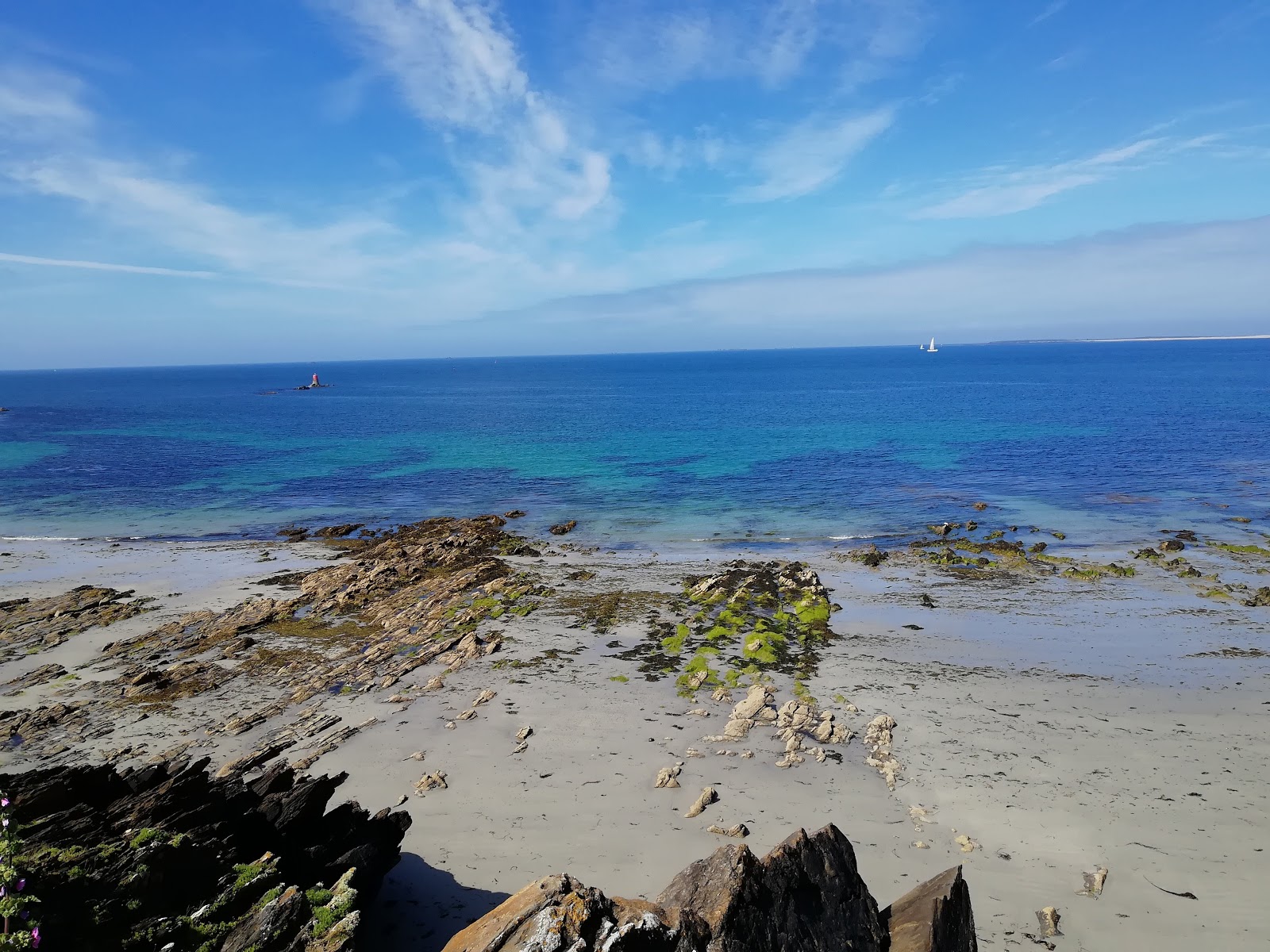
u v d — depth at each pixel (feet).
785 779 58.29
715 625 92.68
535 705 71.67
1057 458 211.20
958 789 56.70
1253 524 140.05
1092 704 70.95
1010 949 40.52
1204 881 45.83
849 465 211.00
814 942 32.09
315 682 77.56
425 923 42.14
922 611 98.68
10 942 26.81
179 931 32.07
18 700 74.13
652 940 28.37
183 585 114.52
